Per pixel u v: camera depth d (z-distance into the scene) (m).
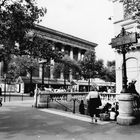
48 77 52.66
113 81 60.44
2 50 11.34
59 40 61.94
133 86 10.95
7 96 32.41
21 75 48.03
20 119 8.98
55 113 11.23
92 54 49.69
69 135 6.10
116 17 22.23
